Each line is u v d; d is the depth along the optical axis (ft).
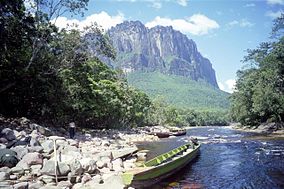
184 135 208.44
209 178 63.77
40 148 56.13
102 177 51.24
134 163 70.38
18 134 67.92
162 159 69.92
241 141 144.25
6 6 92.38
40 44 106.83
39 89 111.55
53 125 130.00
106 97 170.30
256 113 248.11
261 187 56.49
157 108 374.63
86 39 123.03
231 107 325.21
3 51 93.81
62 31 119.96
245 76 268.41
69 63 123.44
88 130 152.87
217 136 188.34
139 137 164.35
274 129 223.30
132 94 255.50
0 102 107.76
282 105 203.82
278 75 192.65
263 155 95.40
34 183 42.45
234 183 59.47
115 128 209.77
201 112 545.03
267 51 220.02
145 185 55.47
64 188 42.75
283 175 66.13
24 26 99.35
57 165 47.67
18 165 48.62
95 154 69.15
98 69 193.98
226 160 86.84
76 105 134.62
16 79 100.48
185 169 73.77
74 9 112.47
